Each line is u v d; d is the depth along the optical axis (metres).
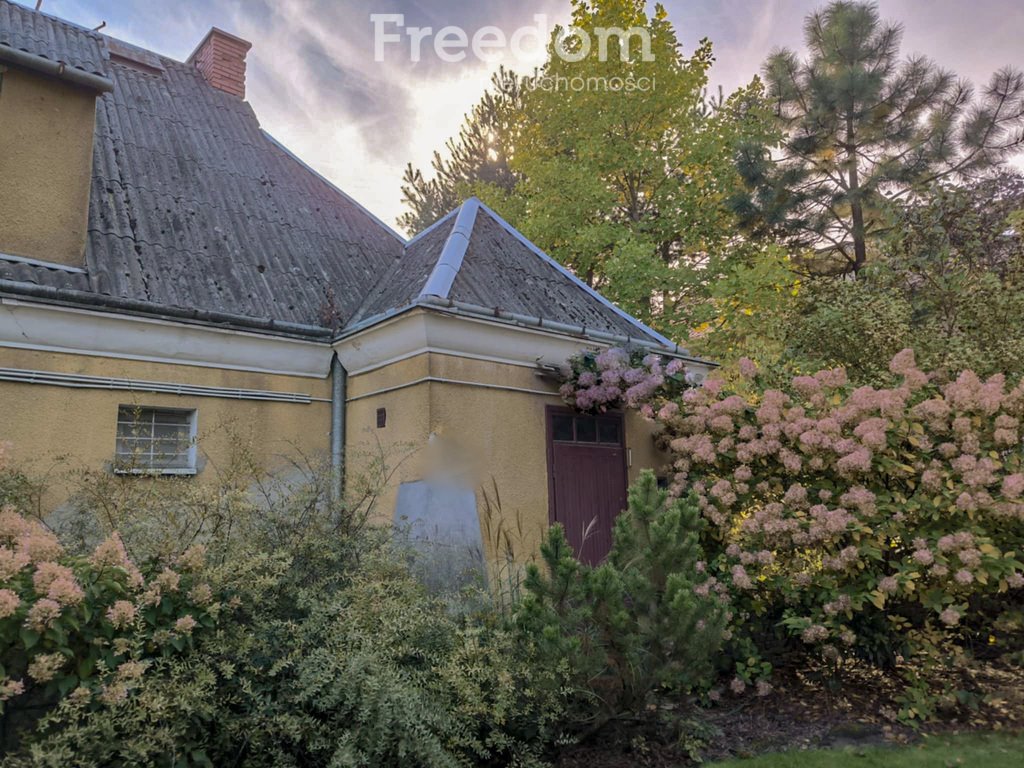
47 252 6.07
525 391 6.98
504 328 6.67
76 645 3.06
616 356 7.11
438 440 6.05
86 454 5.65
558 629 3.78
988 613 5.08
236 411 6.57
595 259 14.48
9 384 5.39
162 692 3.03
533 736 3.92
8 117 6.11
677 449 6.09
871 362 7.62
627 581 4.07
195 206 8.04
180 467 6.28
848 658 5.03
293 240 8.55
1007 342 6.76
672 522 4.38
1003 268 8.70
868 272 9.23
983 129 13.66
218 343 6.48
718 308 12.67
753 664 4.92
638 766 3.90
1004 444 4.84
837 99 14.41
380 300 7.62
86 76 6.39
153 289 6.39
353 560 4.42
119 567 3.24
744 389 6.79
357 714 3.24
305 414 7.05
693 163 14.00
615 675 4.06
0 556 2.96
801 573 4.86
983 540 4.42
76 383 5.69
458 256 7.46
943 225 9.40
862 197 14.52
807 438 5.13
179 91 10.48
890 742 4.10
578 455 7.32
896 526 4.75
